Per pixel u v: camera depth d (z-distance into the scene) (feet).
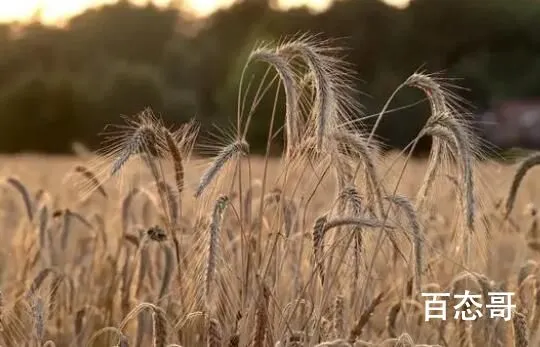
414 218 14.85
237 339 14.44
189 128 16.05
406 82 15.33
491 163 16.39
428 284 17.60
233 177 15.31
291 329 15.38
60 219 21.76
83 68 212.23
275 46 15.43
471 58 248.32
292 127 15.31
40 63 201.87
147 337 17.62
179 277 15.94
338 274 16.05
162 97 180.04
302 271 17.34
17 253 21.86
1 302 16.89
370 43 235.61
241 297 15.49
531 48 254.68
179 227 16.85
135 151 15.03
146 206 23.34
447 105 15.61
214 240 13.91
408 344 14.78
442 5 252.01
